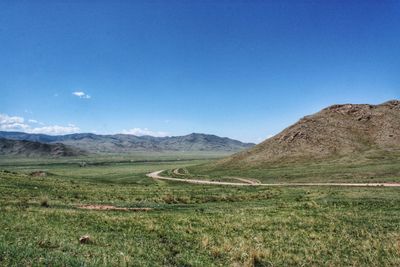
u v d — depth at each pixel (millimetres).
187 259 19609
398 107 175750
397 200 45188
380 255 21609
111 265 16734
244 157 163875
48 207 36219
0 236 20328
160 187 73125
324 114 180625
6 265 14977
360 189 62469
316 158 140875
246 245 22578
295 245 23578
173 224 28984
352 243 24141
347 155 137750
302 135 163625
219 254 20938
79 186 63406
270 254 21078
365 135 156000
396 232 27312
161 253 20234
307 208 40156
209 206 43938
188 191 62875
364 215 34375
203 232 26531
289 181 95250
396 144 142875
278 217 33188
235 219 32000
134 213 34875
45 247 18984
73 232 23656
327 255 21625
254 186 79688
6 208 31812
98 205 40562
